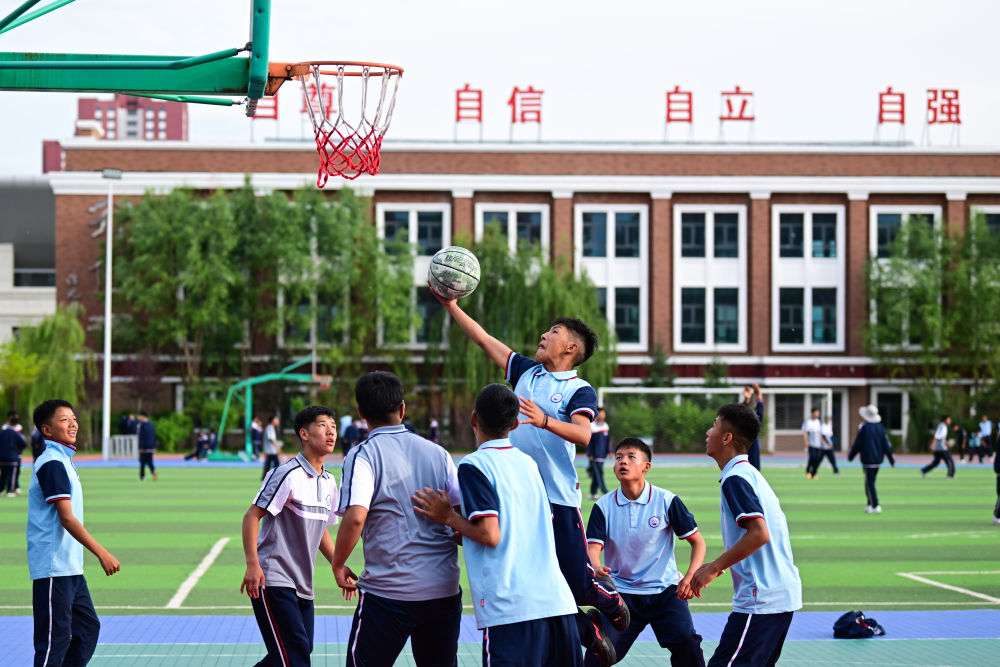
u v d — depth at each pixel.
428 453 6.09
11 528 18.02
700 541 7.23
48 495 6.89
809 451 32.66
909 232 52.47
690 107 56.22
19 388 46.91
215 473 34.88
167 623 9.95
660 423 44.34
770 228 53.97
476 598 5.43
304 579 6.73
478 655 8.90
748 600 6.12
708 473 34.03
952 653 8.93
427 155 53.28
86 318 52.09
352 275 50.38
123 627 9.75
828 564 14.35
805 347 53.69
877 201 54.34
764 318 53.62
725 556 6.04
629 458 7.22
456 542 6.07
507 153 53.56
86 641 7.25
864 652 8.96
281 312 50.53
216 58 8.09
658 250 53.72
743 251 53.94
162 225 49.38
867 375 53.53
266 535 6.71
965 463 43.22
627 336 53.94
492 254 49.00
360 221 50.72
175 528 18.45
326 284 50.47
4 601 11.09
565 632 5.43
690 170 53.84
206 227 49.59
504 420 5.62
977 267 51.81
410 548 5.91
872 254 54.12
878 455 21.38
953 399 51.38
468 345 48.88
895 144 57.00
